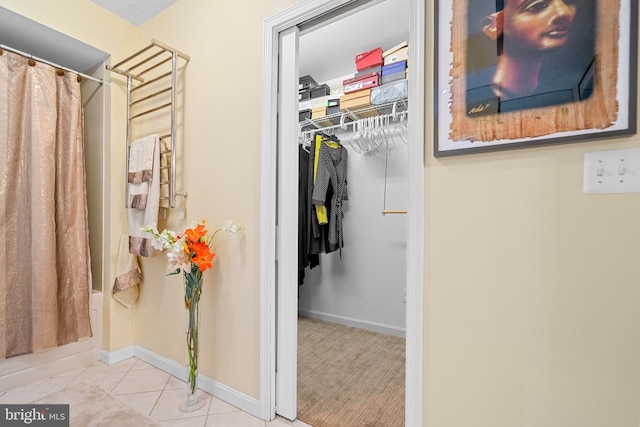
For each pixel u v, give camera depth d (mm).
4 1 1485
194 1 1717
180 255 1404
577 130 816
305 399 1599
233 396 1523
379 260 2588
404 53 2074
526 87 878
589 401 823
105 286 1972
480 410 960
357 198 2678
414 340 1057
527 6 878
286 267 1448
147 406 1502
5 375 1629
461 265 984
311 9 1296
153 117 1899
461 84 970
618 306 789
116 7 1869
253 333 1465
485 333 952
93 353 1953
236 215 1521
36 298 1697
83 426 1355
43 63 1760
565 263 848
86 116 2109
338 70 2578
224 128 1569
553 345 864
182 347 1758
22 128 1700
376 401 1587
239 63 1518
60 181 1845
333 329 2631
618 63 774
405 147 2482
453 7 987
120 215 1972
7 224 1640
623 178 778
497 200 932
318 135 2277
